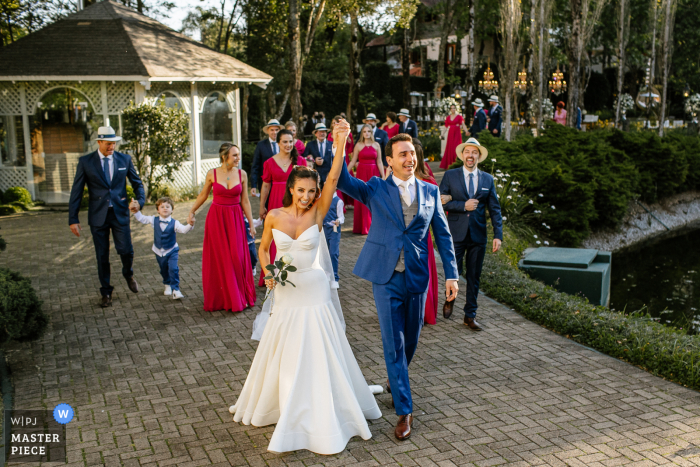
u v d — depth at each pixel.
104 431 4.20
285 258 3.91
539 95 23.42
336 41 37.25
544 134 15.52
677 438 4.10
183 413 4.47
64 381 5.03
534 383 5.02
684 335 5.94
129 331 6.23
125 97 15.14
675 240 14.77
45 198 15.41
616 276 11.14
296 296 4.07
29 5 21.48
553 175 12.44
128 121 14.17
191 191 15.81
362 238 10.63
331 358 4.04
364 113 36.47
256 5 25.28
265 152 8.49
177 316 6.69
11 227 12.04
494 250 6.26
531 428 4.25
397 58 48.50
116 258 9.38
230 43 35.19
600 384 5.01
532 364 5.43
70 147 15.47
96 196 6.92
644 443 4.03
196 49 17.39
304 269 4.09
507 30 22.11
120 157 7.07
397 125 13.43
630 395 4.80
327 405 3.91
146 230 11.45
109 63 14.79
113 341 5.95
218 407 4.56
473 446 4.00
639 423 4.32
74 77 14.52
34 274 8.50
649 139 16.66
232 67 17.61
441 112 27.12
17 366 5.34
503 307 7.09
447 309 6.70
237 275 6.84
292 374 4.00
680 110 41.19
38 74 14.44
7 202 14.38
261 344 4.21
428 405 4.60
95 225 6.91
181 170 16.14
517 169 12.87
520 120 32.75
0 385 4.92
